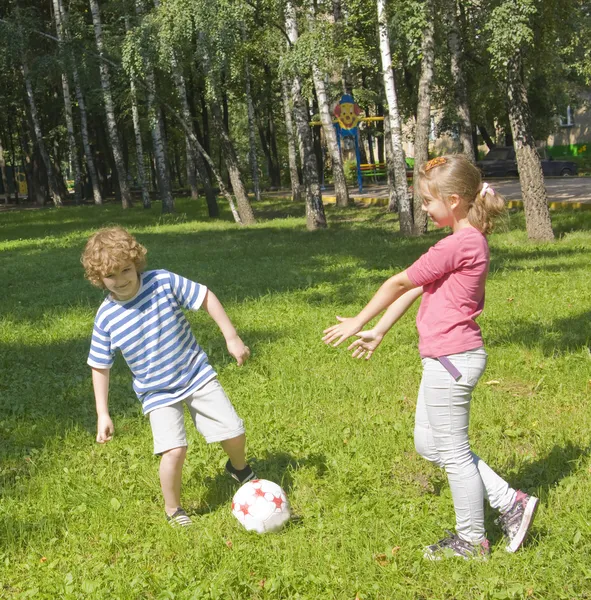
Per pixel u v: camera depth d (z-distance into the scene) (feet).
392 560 11.87
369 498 14.15
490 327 27.76
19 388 24.09
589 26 63.46
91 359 13.50
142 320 13.17
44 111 156.76
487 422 18.07
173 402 13.46
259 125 161.48
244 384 22.88
